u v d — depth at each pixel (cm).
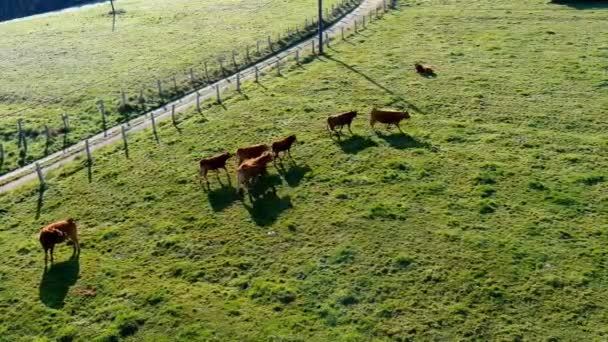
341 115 3488
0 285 2425
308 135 3575
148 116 4531
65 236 2545
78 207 3036
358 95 4222
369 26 6253
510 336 1997
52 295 2342
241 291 2303
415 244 2502
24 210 3080
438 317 2100
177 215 2856
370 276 2325
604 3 6378
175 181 3181
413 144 3388
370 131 3584
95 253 2612
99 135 4262
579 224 2586
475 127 3594
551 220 2623
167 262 2511
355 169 3139
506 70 4556
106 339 2094
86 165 3534
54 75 5769
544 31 5556
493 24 5925
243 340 2052
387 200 2839
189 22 7675
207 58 5888
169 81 5259
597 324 2031
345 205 2819
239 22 7388
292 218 2744
